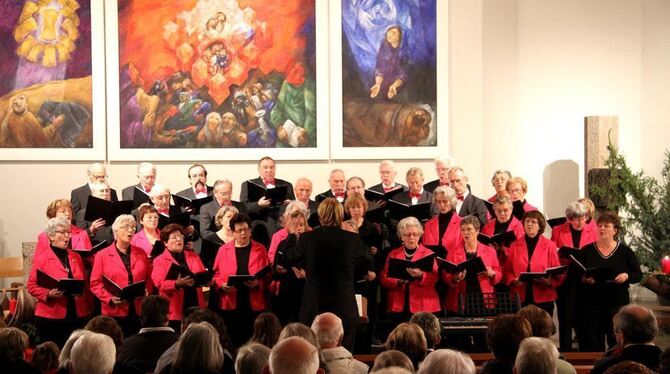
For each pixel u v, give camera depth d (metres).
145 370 5.05
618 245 7.54
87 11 10.09
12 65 10.06
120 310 7.02
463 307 7.18
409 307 7.39
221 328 5.11
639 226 10.16
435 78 10.37
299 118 10.30
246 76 10.23
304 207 7.29
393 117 10.35
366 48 10.31
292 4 10.27
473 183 10.47
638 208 10.30
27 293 7.52
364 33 10.31
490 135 10.66
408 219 7.38
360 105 10.33
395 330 4.75
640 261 9.83
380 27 10.30
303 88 10.28
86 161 10.15
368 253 6.54
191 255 7.31
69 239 7.27
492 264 7.47
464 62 10.43
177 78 10.20
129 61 10.16
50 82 10.10
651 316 4.33
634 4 10.82
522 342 3.59
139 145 10.18
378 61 10.33
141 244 7.59
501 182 8.86
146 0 10.16
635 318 4.32
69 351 4.42
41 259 7.11
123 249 7.13
